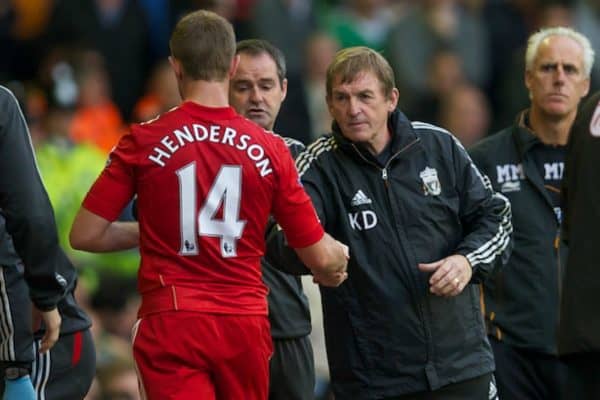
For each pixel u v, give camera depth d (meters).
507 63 52.75
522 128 30.02
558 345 25.47
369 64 25.53
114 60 49.91
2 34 50.44
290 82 47.88
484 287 29.59
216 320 22.86
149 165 22.84
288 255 25.00
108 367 34.84
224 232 22.92
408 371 25.72
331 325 26.11
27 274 23.66
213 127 23.03
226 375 23.12
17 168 23.39
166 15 50.78
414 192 25.83
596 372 25.12
